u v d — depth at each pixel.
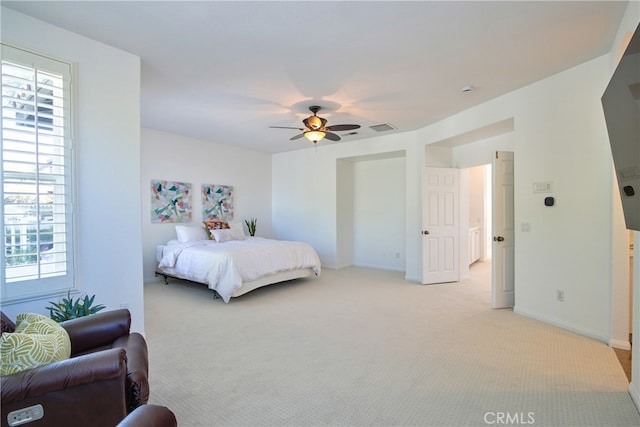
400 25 2.42
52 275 2.36
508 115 3.83
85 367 1.41
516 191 3.77
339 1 2.13
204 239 5.88
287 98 3.94
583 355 2.69
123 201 2.77
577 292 3.18
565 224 3.27
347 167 7.14
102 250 2.65
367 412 1.97
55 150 2.38
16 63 2.21
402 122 5.07
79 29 2.44
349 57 2.92
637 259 2.01
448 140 5.03
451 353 2.77
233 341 3.06
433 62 3.03
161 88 3.62
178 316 3.80
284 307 4.14
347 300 4.45
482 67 3.15
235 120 4.92
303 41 2.64
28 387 1.31
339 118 4.82
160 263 5.24
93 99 2.60
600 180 2.99
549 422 1.86
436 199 5.42
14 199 2.16
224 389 2.22
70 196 2.44
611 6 2.23
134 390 1.56
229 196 6.89
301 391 2.20
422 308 4.07
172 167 5.95
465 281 5.62
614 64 2.74
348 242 7.18
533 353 2.74
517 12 2.28
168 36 2.55
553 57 2.97
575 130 3.17
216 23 2.38
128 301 2.81
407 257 5.82
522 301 3.77
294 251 5.31
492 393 2.15
